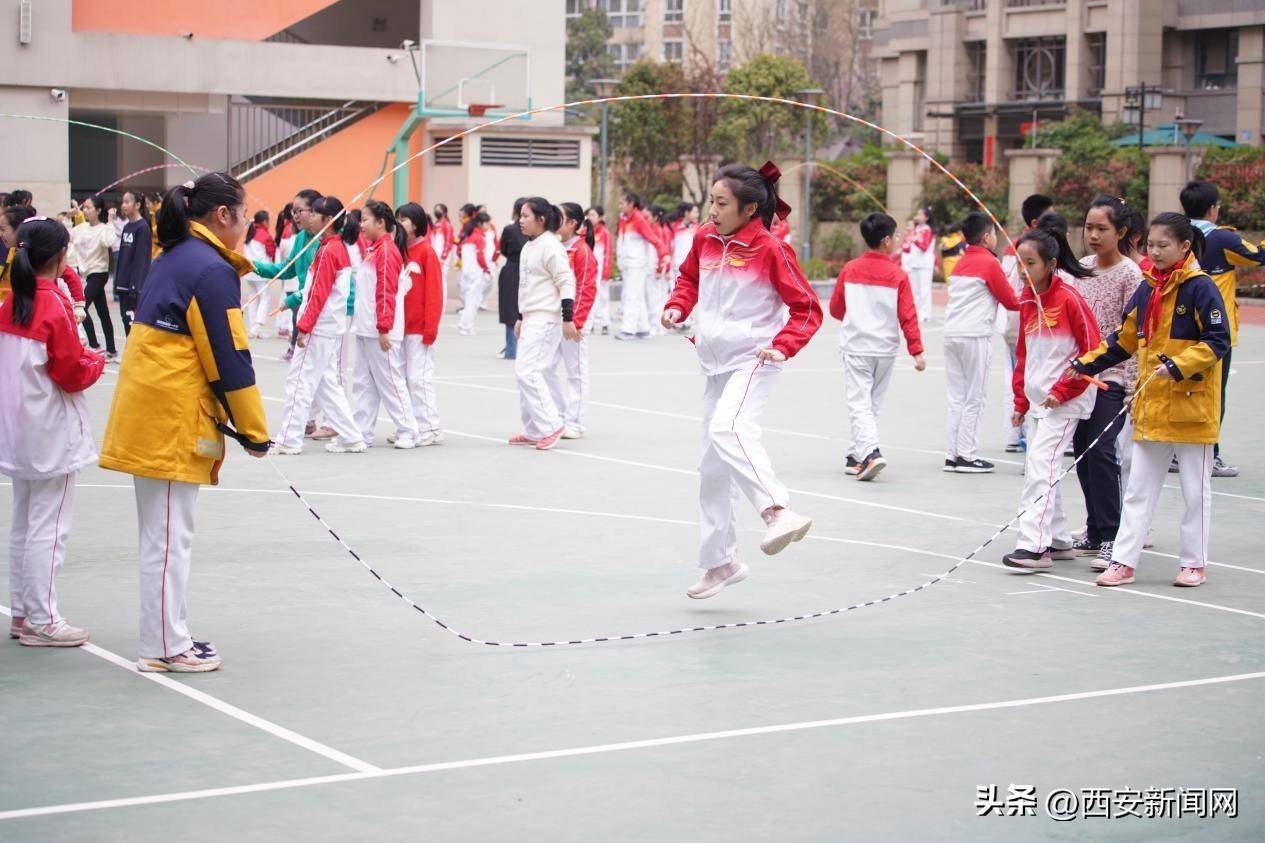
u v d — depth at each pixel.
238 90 27.84
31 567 6.23
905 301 10.93
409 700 5.63
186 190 5.84
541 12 30.94
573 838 4.31
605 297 24.33
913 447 12.69
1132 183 38.69
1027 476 8.24
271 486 10.26
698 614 7.02
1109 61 43.94
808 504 9.96
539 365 12.10
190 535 5.98
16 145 26.42
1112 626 6.91
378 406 12.23
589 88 69.94
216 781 4.75
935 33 48.34
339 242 11.56
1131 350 7.83
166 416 5.74
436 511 9.47
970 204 41.31
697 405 15.23
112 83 26.94
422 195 30.05
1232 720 5.51
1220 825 4.51
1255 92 42.66
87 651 6.26
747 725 5.38
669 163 44.88
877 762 5.00
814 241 43.25
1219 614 7.17
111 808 4.50
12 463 6.14
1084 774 4.92
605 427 13.58
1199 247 7.68
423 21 30.34
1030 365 8.36
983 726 5.41
